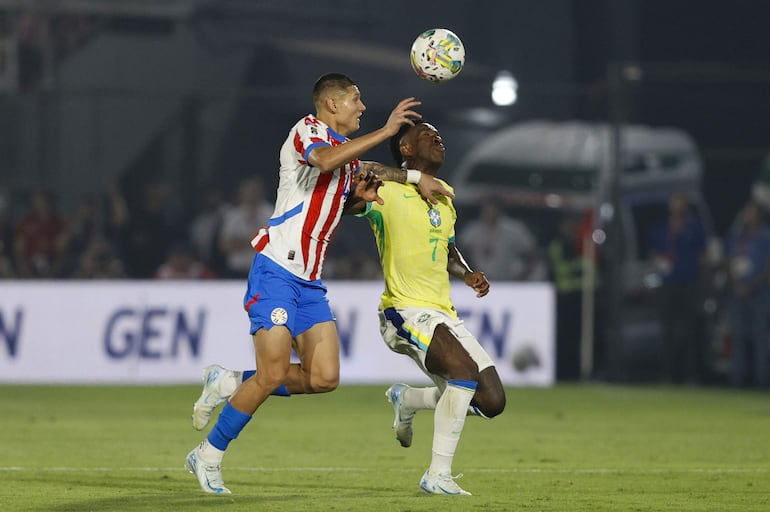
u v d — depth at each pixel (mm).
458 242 73312
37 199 72875
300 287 27875
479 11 101812
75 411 53531
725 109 95000
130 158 80250
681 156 77312
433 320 28531
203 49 86188
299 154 27188
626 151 75562
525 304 67750
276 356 27344
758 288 70375
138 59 85625
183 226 73312
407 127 29922
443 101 83625
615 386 70125
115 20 86000
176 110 81062
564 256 72750
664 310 72188
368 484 30344
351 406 57500
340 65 85438
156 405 56781
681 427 48500
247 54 86188
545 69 102500
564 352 72688
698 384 72188
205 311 66750
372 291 66875
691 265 72000
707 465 35562
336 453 38469
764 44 102625
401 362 66812
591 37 102750
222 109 80688
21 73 84562
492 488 29719
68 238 72250
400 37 98938
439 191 29156
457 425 27984
